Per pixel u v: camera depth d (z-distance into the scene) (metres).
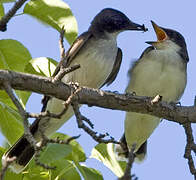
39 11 8.98
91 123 6.86
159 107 8.83
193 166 8.27
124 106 8.66
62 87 7.99
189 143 8.56
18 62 9.17
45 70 9.07
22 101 8.94
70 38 9.03
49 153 7.56
